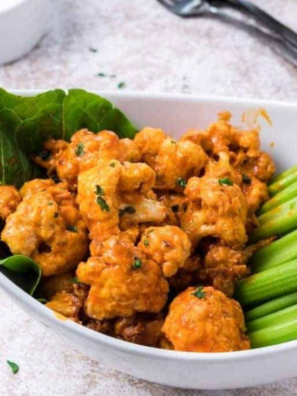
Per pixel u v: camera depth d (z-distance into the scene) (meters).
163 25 0.78
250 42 0.76
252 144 0.51
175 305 0.43
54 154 0.50
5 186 0.48
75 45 0.76
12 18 0.70
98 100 0.51
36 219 0.45
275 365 0.42
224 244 0.46
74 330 0.42
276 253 0.48
